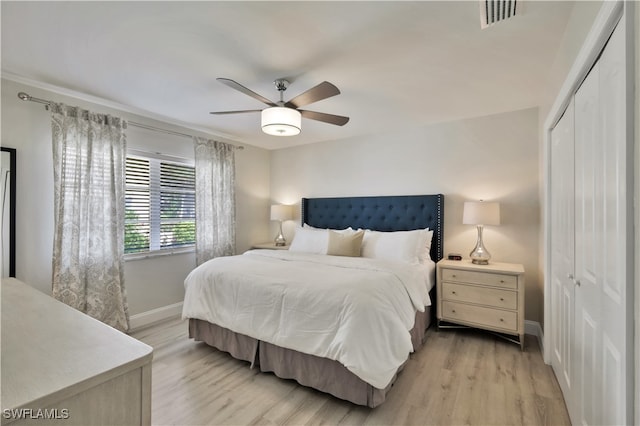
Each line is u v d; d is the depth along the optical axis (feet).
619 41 3.31
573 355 5.58
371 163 13.61
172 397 6.54
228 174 13.83
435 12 5.33
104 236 9.50
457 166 11.53
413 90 8.75
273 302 7.19
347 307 6.22
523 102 9.71
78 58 7.03
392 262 9.53
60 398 2.07
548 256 7.89
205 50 6.64
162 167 11.71
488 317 9.35
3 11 5.30
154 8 5.27
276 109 7.48
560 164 6.68
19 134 8.12
